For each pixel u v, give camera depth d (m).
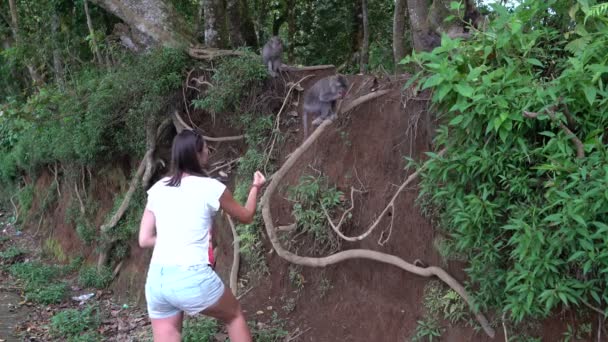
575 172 2.78
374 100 5.07
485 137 3.22
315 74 5.91
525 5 3.36
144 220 3.42
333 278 4.84
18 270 7.85
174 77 6.45
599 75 2.72
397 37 6.68
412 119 4.59
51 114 8.09
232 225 5.66
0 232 10.41
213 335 4.79
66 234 8.68
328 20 10.96
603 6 2.97
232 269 5.53
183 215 3.19
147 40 7.16
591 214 2.68
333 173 5.14
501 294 3.47
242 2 9.64
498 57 3.30
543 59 3.38
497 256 3.29
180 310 3.32
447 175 3.46
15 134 11.47
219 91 5.98
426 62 3.94
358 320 4.54
